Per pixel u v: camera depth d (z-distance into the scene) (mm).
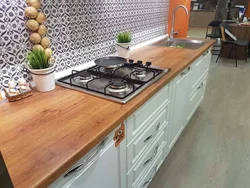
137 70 1309
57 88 1127
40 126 792
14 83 1007
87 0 1359
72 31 1312
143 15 2109
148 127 1203
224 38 4598
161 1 2406
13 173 578
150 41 2379
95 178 821
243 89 3236
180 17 2645
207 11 8375
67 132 755
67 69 1344
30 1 1005
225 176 1652
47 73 1051
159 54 1812
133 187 1215
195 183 1600
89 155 750
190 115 2199
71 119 835
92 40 1500
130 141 1035
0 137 733
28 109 919
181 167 1748
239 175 1658
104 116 852
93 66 1414
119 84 1066
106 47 1664
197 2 8625
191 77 1841
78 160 683
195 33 7805
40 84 1062
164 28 2691
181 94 1674
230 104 2777
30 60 1021
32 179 560
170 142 1733
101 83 1178
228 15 5520
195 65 1875
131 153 1082
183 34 2768
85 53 1464
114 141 892
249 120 2400
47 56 1061
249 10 6285
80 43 1398
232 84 3436
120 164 1000
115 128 861
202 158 1842
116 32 1747
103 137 768
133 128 1035
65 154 650
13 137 732
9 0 945
